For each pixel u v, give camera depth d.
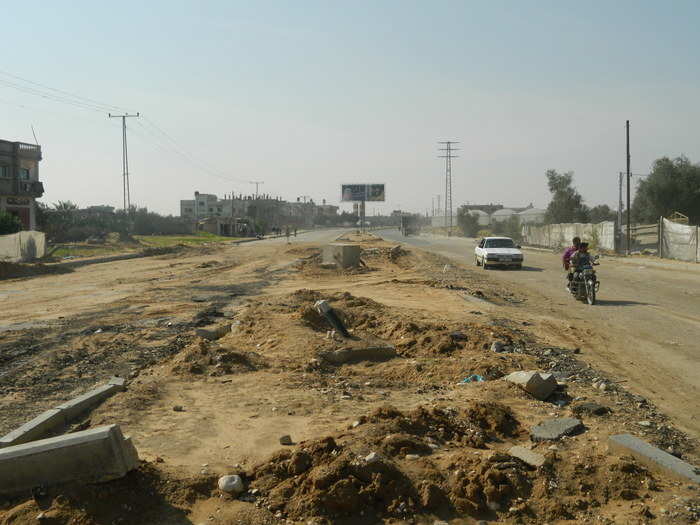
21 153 46.78
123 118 65.56
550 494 4.18
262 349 9.53
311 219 197.12
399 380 7.87
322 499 3.93
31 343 10.39
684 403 6.83
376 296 16.59
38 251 34.09
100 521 3.72
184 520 3.83
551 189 68.00
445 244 60.03
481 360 8.20
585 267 15.87
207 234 90.94
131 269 28.62
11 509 3.85
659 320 12.91
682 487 4.31
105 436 4.03
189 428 5.69
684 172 50.53
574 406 6.28
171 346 9.98
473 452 4.85
